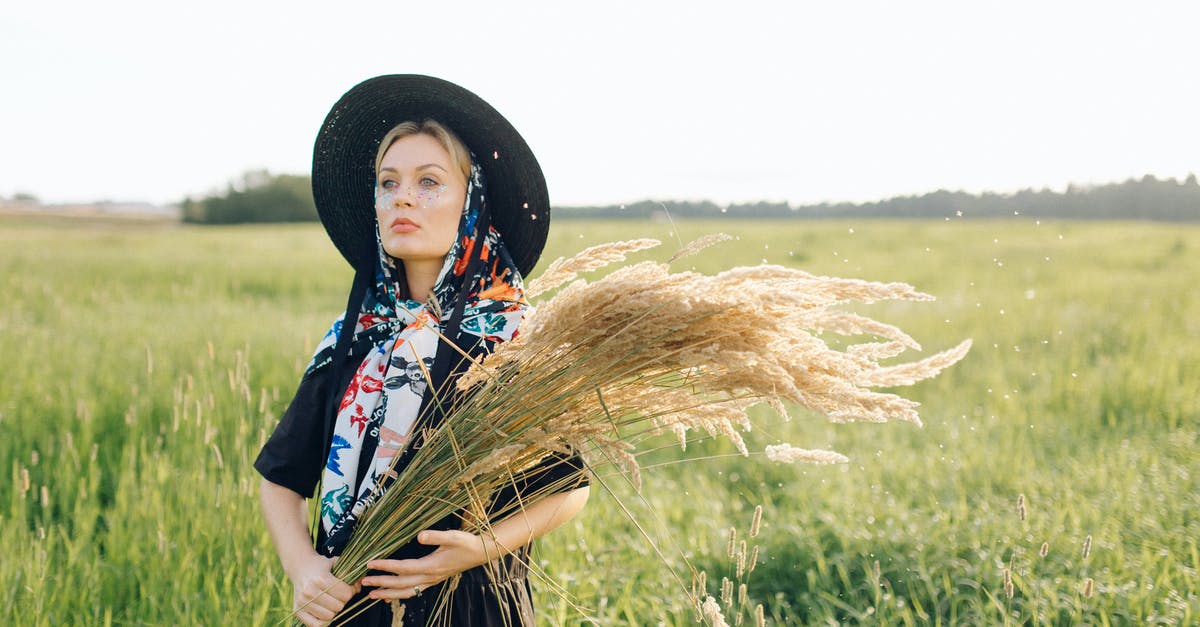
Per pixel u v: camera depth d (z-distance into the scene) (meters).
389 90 2.48
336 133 2.56
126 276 18.30
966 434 6.24
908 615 3.47
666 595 3.75
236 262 22.66
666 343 1.93
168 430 5.46
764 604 3.84
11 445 5.26
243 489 4.00
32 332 9.13
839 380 1.92
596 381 1.97
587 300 1.87
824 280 1.85
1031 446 5.97
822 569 3.95
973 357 9.28
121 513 4.23
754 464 5.84
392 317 2.31
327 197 2.64
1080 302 13.16
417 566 2.00
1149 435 6.12
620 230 29.31
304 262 22.98
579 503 2.27
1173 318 11.40
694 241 1.86
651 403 2.01
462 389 2.06
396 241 2.22
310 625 2.09
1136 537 4.21
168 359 7.68
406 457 2.14
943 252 22.69
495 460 1.90
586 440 1.98
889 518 4.54
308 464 2.32
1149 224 35.06
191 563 3.69
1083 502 4.55
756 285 1.86
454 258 2.26
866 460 5.73
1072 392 7.27
